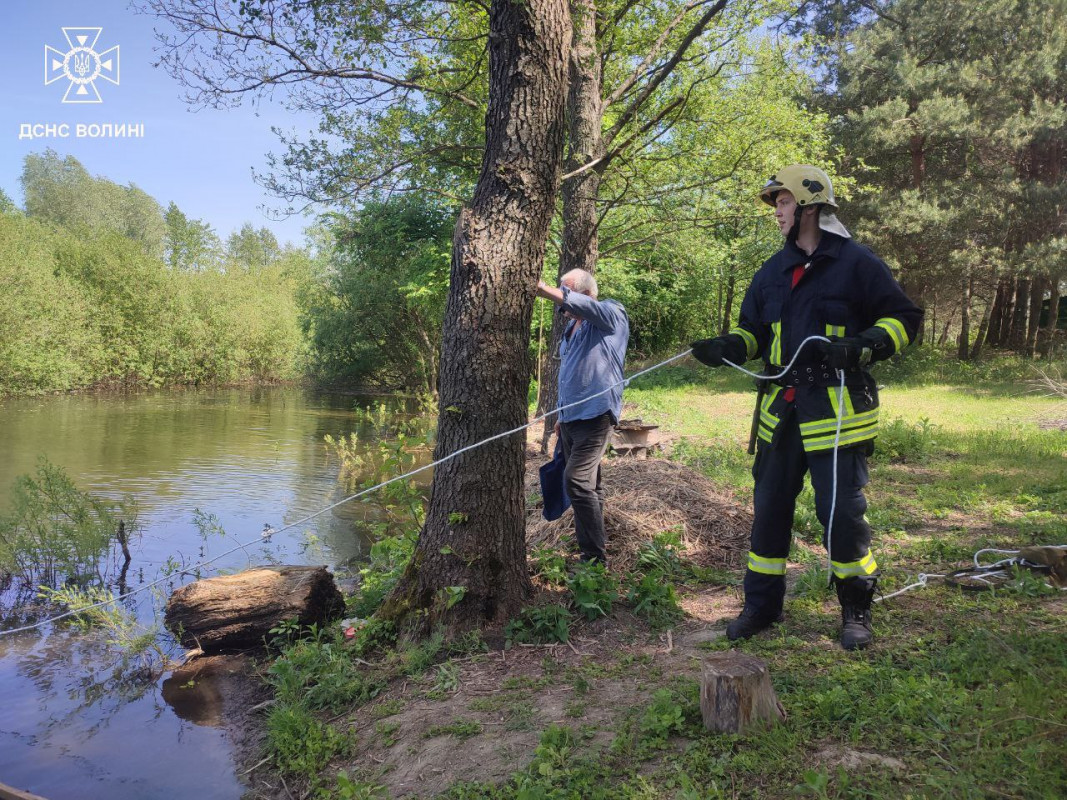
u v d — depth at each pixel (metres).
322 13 5.50
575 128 9.29
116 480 10.46
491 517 3.98
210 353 33.88
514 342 4.00
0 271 25.27
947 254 20.73
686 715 2.71
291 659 4.05
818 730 2.48
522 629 3.86
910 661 2.90
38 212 71.75
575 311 4.21
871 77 21.34
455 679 3.46
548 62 3.83
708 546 5.12
